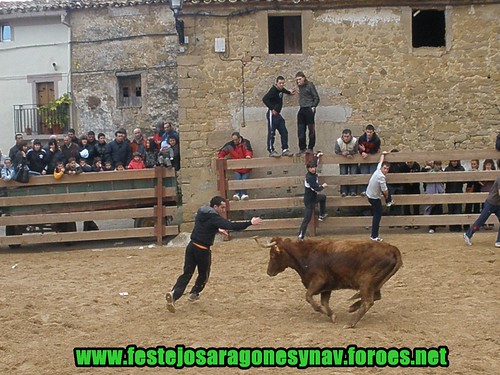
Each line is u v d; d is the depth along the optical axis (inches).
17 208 592.7
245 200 575.2
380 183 525.0
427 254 484.1
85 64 858.1
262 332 316.2
